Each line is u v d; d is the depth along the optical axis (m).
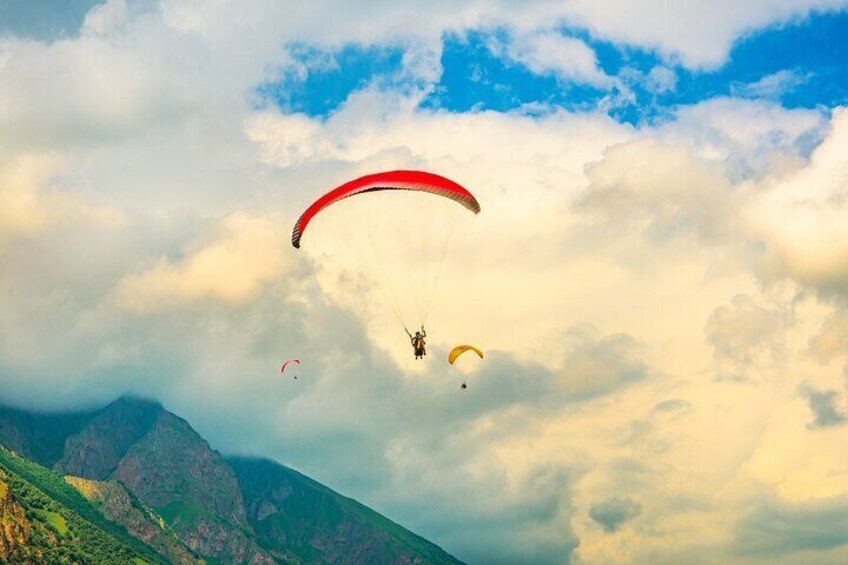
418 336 135.12
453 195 139.50
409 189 139.62
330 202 140.88
